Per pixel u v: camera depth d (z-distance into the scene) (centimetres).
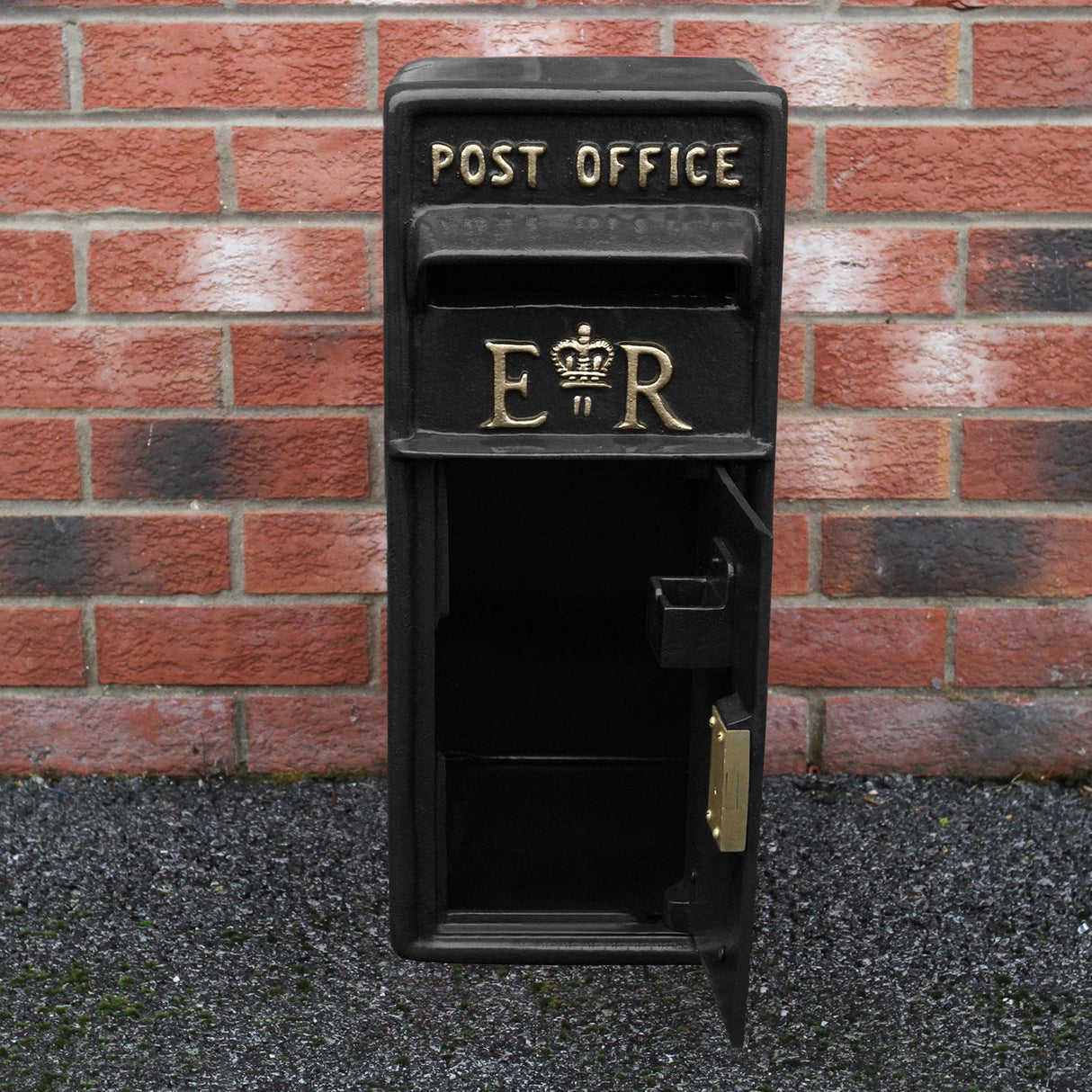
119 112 198
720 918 144
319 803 210
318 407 206
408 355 138
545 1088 151
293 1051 157
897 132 199
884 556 211
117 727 216
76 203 200
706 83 136
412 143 135
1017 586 211
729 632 139
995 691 215
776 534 211
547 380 139
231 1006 165
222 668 214
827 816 206
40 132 198
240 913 183
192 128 199
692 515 173
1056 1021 162
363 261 202
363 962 174
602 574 177
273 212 201
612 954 157
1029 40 196
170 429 207
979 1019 163
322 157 200
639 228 134
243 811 207
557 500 173
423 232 134
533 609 179
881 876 191
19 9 195
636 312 137
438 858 157
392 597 147
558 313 137
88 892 186
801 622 213
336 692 216
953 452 208
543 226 134
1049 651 213
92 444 207
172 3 196
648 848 176
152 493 209
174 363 205
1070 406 206
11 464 207
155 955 174
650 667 182
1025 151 199
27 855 194
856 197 201
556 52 198
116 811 206
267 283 203
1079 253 202
